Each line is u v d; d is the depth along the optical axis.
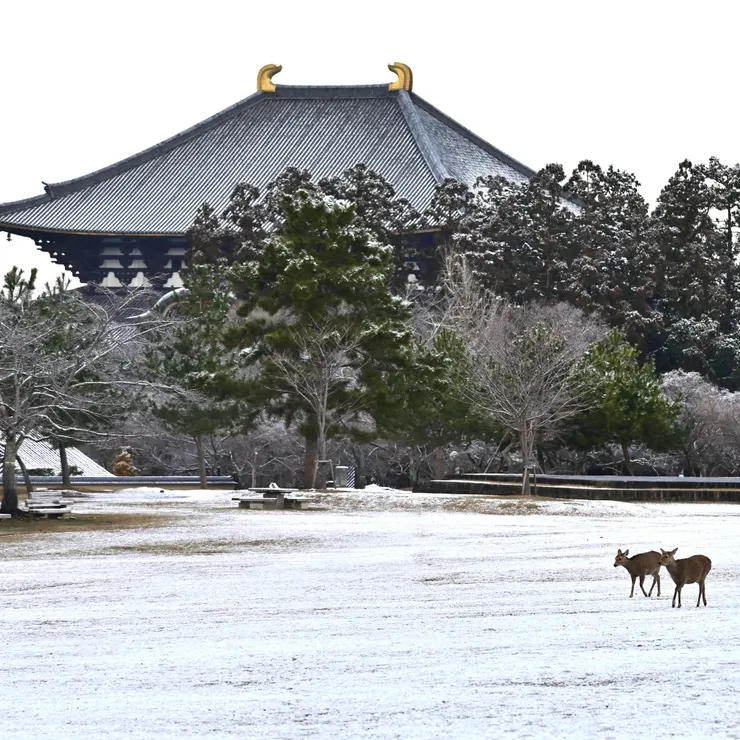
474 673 20.81
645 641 23.88
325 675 21.11
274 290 109.25
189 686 20.47
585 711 17.38
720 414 132.75
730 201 196.00
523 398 100.19
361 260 112.25
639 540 50.16
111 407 95.31
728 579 35.03
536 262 178.75
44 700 19.55
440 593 33.25
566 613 28.58
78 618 29.72
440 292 176.88
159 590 35.25
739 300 196.50
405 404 109.06
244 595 33.72
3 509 67.56
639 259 179.62
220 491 108.38
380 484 148.88
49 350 80.12
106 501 89.38
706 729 16.06
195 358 115.25
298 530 58.53
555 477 97.12
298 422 119.81
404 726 16.73
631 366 118.56
